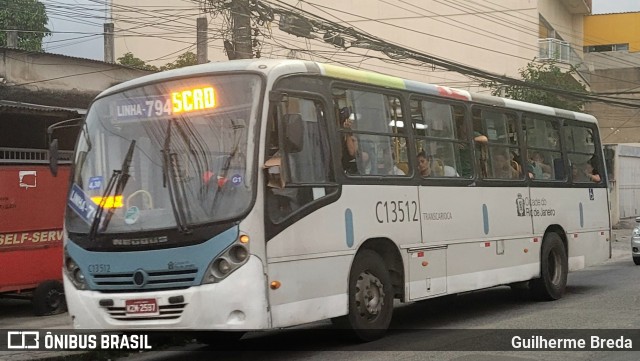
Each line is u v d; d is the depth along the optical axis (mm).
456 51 37438
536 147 12523
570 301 12453
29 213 12000
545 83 29562
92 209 7613
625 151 37094
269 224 7230
